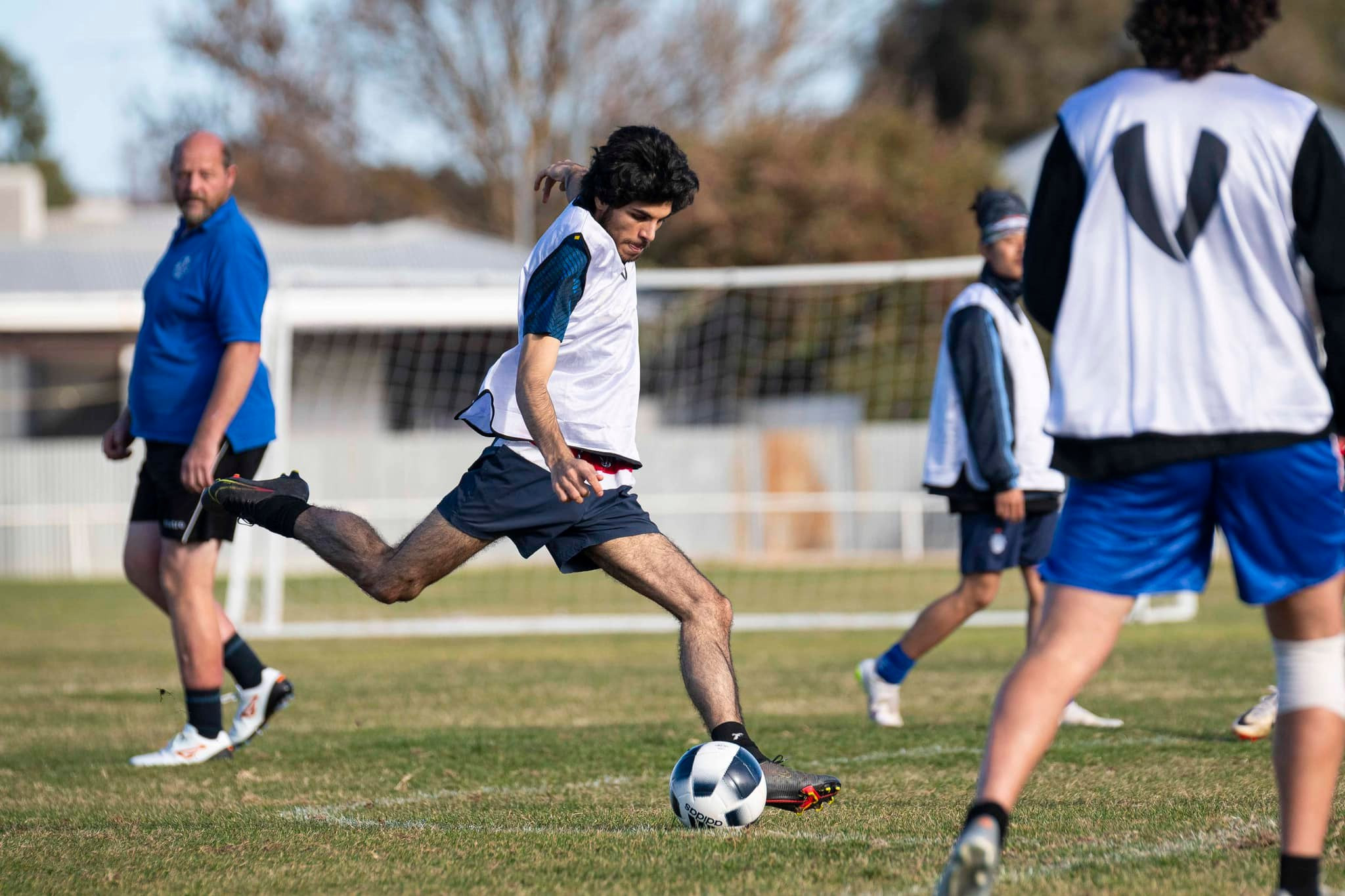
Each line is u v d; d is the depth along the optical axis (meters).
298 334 81.25
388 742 22.25
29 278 83.00
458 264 88.38
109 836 14.93
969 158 104.88
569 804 16.78
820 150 101.94
